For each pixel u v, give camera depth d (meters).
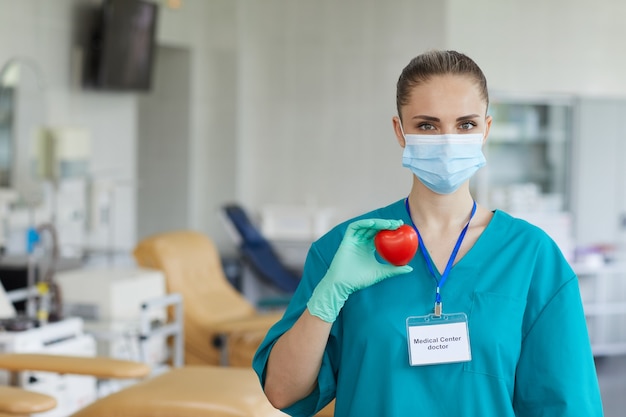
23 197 6.40
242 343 5.53
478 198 8.08
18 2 6.46
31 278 4.76
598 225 8.34
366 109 8.81
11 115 6.38
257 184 9.00
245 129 8.95
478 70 1.82
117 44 7.07
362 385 1.83
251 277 8.45
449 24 8.32
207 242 6.24
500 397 1.78
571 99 8.33
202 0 8.78
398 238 1.77
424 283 1.85
